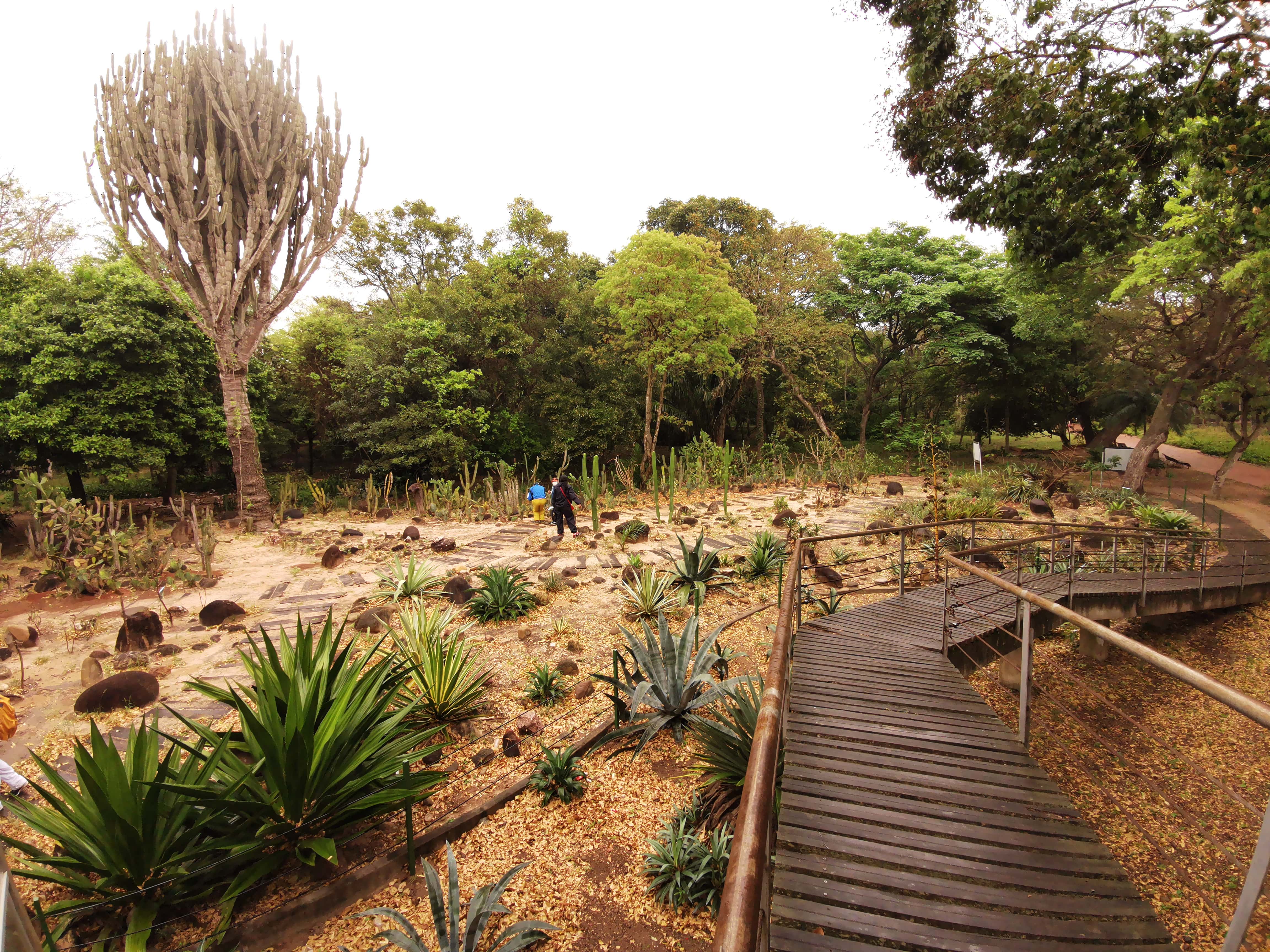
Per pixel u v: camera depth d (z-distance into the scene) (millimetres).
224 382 15781
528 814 4668
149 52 13984
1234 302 16375
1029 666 3838
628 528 12336
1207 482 22750
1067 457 28312
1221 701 1889
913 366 31469
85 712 5852
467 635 7715
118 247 22203
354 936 3633
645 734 5430
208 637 7766
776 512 15156
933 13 7562
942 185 8828
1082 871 2744
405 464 21266
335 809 3932
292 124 15406
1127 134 7594
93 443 14672
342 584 10102
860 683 5016
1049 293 18812
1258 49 6961
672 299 20078
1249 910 1702
